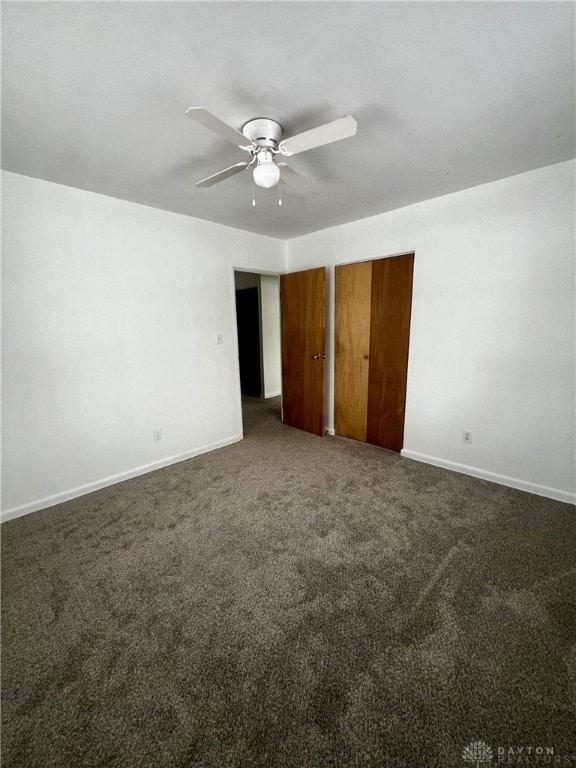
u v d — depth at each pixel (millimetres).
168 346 2938
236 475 2814
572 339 2162
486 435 2609
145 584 1653
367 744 1018
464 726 1055
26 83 1259
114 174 2086
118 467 2725
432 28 1053
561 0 970
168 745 1025
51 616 1480
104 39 1068
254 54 1146
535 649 1285
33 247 2162
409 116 1541
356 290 3361
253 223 3211
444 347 2725
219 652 1306
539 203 2160
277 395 5770
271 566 1759
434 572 1688
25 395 2223
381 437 3393
